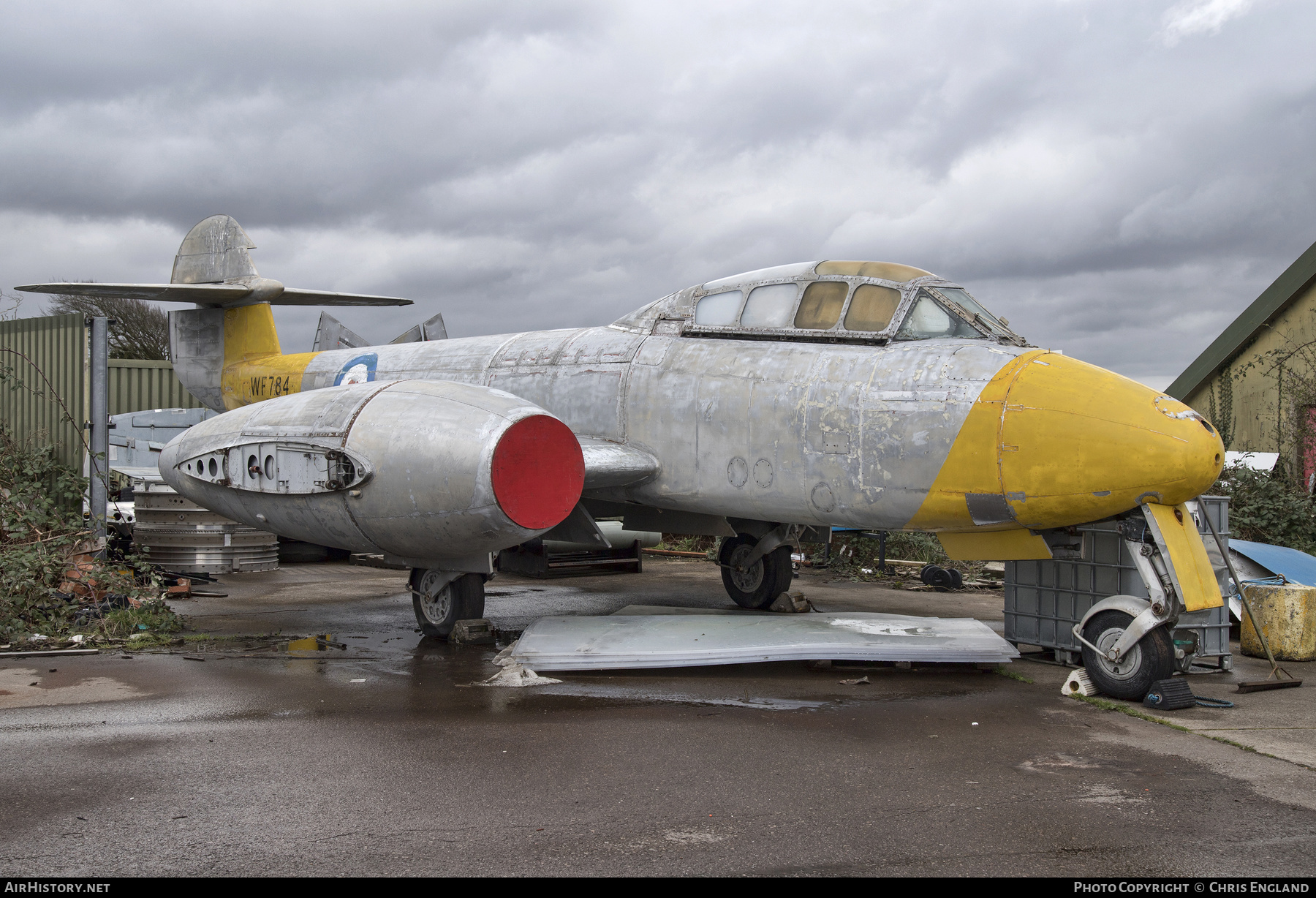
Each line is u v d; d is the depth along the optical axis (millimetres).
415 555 6602
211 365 12062
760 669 6129
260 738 4379
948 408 5777
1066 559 6344
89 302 31938
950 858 3004
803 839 3162
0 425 9602
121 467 14633
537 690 5473
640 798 3574
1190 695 5125
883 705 5152
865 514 6207
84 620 7242
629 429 7328
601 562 11414
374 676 5816
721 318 7242
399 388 6648
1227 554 5992
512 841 3131
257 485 6969
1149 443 5156
